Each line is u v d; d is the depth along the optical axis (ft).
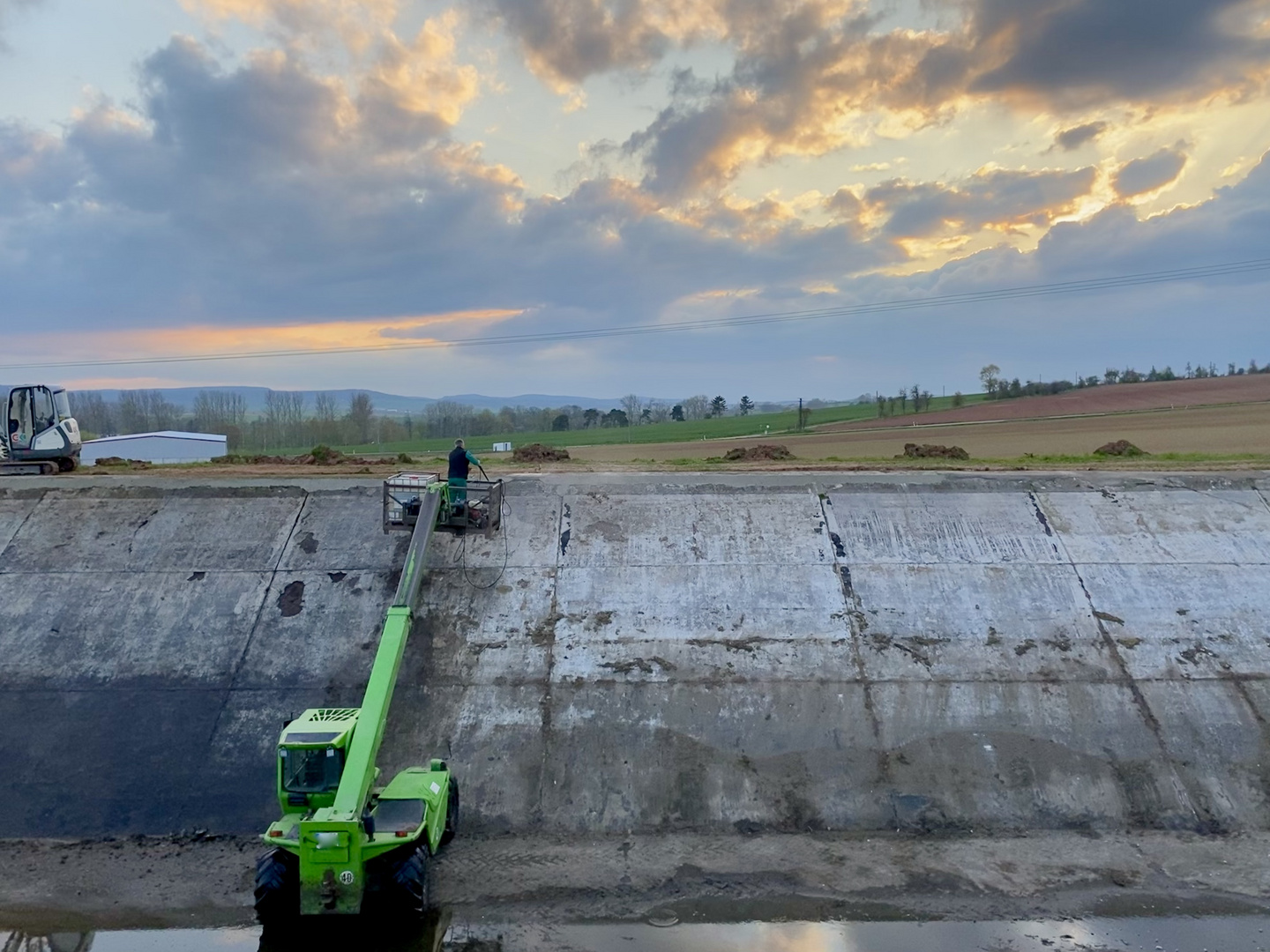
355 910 37.29
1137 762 54.13
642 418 424.46
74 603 63.67
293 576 65.46
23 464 96.43
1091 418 228.22
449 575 65.26
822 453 161.48
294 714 56.85
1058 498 71.92
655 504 71.82
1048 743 55.21
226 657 60.29
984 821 51.57
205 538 68.54
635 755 54.90
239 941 40.68
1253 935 40.60
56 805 52.54
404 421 397.39
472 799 52.75
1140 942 40.09
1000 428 210.59
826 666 59.52
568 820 51.83
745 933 40.98
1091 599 63.52
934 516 70.33
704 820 51.78
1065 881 45.62
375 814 40.68
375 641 61.11
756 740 55.62
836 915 42.60
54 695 58.23
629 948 39.83
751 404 469.57
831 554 67.21
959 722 56.39
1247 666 58.90
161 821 51.72
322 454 105.40
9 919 42.70
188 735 55.98
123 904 44.24
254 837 50.67
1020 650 60.39
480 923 41.98
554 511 71.10
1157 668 59.06
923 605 63.36
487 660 59.98
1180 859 47.88
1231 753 54.49
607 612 63.05
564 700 57.67
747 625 62.13
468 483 65.16
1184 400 259.19
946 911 42.91
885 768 54.19
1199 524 69.00
